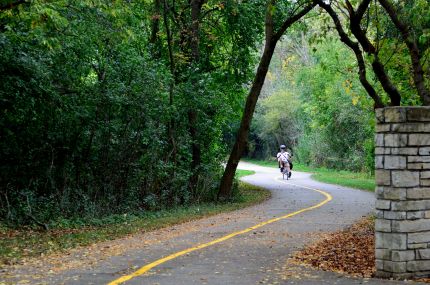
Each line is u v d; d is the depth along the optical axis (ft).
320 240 40.70
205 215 62.39
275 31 90.12
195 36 82.17
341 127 163.02
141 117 62.59
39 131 55.83
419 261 27.37
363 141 153.28
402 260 27.07
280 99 224.12
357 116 143.33
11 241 39.88
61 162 58.44
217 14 93.30
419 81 41.60
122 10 49.93
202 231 46.75
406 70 48.42
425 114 27.66
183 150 75.25
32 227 48.29
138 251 36.17
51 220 50.72
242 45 94.99
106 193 62.13
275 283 26.22
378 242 27.73
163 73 66.69
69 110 56.08
